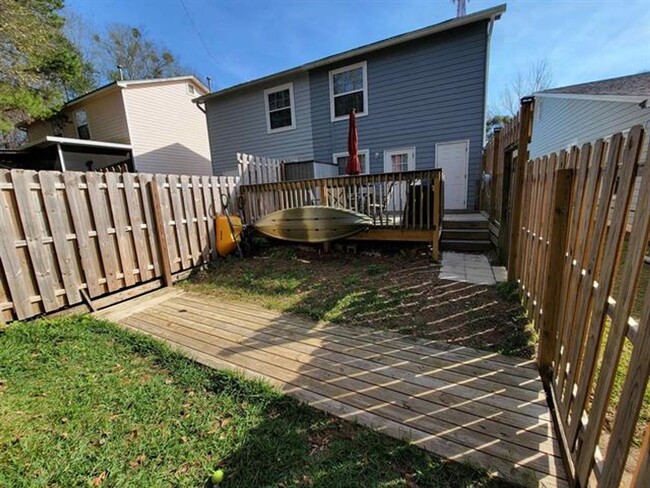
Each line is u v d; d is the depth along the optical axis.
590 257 1.48
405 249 5.55
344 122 9.23
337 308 3.50
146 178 4.47
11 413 1.95
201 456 1.63
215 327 3.23
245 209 6.50
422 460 1.56
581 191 1.71
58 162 11.83
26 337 2.88
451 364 2.36
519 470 1.48
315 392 2.12
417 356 2.49
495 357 2.42
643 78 8.50
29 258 3.27
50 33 9.10
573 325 1.68
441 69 7.81
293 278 4.61
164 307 3.89
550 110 10.70
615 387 2.06
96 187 3.86
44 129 13.69
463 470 1.50
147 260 4.49
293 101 9.89
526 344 2.55
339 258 5.51
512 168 4.44
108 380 2.30
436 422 1.80
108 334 3.07
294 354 2.62
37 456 1.65
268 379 2.28
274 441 1.71
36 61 8.98
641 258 0.99
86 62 16.00
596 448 1.22
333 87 9.27
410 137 8.41
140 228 4.39
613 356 1.13
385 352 2.58
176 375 2.37
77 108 12.48
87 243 3.77
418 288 3.90
